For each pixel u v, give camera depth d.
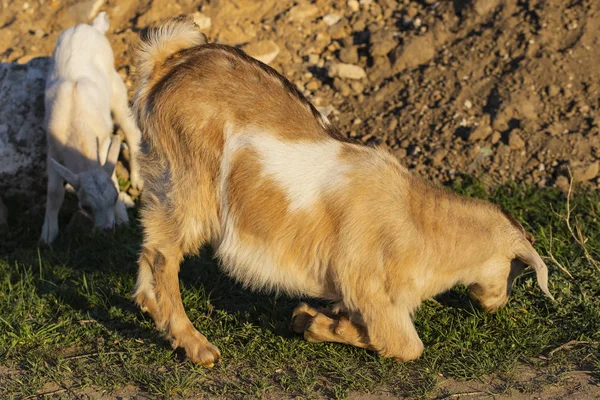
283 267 7.27
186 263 9.54
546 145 11.32
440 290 7.41
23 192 12.45
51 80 12.14
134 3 15.04
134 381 7.22
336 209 7.04
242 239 7.29
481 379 7.15
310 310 7.77
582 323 7.87
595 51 12.34
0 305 8.76
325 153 7.18
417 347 7.25
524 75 12.27
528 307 8.28
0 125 12.38
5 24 15.29
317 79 13.34
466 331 7.89
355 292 7.11
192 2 14.65
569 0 13.15
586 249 8.93
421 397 6.85
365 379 7.10
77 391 7.11
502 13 13.34
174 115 7.40
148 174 7.68
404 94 12.71
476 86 12.45
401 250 7.02
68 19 15.10
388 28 13.88
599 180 10.80
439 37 13.42
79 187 11.06
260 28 14.20
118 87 12.70
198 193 7.40
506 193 10.88
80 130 11.61
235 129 7.24
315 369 7.32
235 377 7.31
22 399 6.98
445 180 11.27
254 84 7.38
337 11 14.43
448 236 7.16
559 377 7.04
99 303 8.81
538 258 7.27
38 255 9.91
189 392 7.04
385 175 7.16
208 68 7.45
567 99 11.93
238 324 8.24
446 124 11.98
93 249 10.46
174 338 7.53
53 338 8.07
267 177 7.13
